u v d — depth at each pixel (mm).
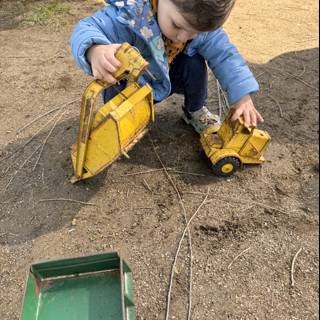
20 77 1125
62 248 736
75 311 604
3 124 985
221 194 815
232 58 804
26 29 1328
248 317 647
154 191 822
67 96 1061
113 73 666
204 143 851
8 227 771
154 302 666
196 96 878
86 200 809
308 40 1253
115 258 619
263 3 1458
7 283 694
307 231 754
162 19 699
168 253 725
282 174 850
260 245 735
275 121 962
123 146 710
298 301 665
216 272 699
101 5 1446
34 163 886
